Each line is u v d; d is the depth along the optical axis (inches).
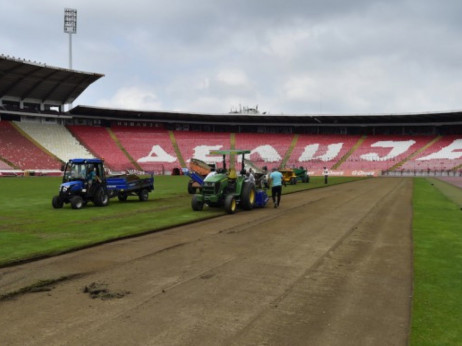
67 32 2418.8
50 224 449.7
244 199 576.1
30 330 171.2
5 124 2261.3
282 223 464.1
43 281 239.0
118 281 239.6
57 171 2009.1
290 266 274.5
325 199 770.8
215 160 2518.5
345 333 169.5
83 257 299.0
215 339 163.0
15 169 1941.4
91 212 562.6
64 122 2556.6
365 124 2800.2
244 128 2987.2
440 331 171.8
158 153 2514.8
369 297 213.6
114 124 2748.5
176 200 753.0
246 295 215.5
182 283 235.5
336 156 2554.1
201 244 345.4
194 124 2920.8
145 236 383.6
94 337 164.4
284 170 1321.4
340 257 300.5
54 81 2166.6
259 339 163.2
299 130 2960.1
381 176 2188.7
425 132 2746.1
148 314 188.7
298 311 193.3
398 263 283.6
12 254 301.6
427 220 485.7
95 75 2119.8
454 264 278.8
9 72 1940.2
